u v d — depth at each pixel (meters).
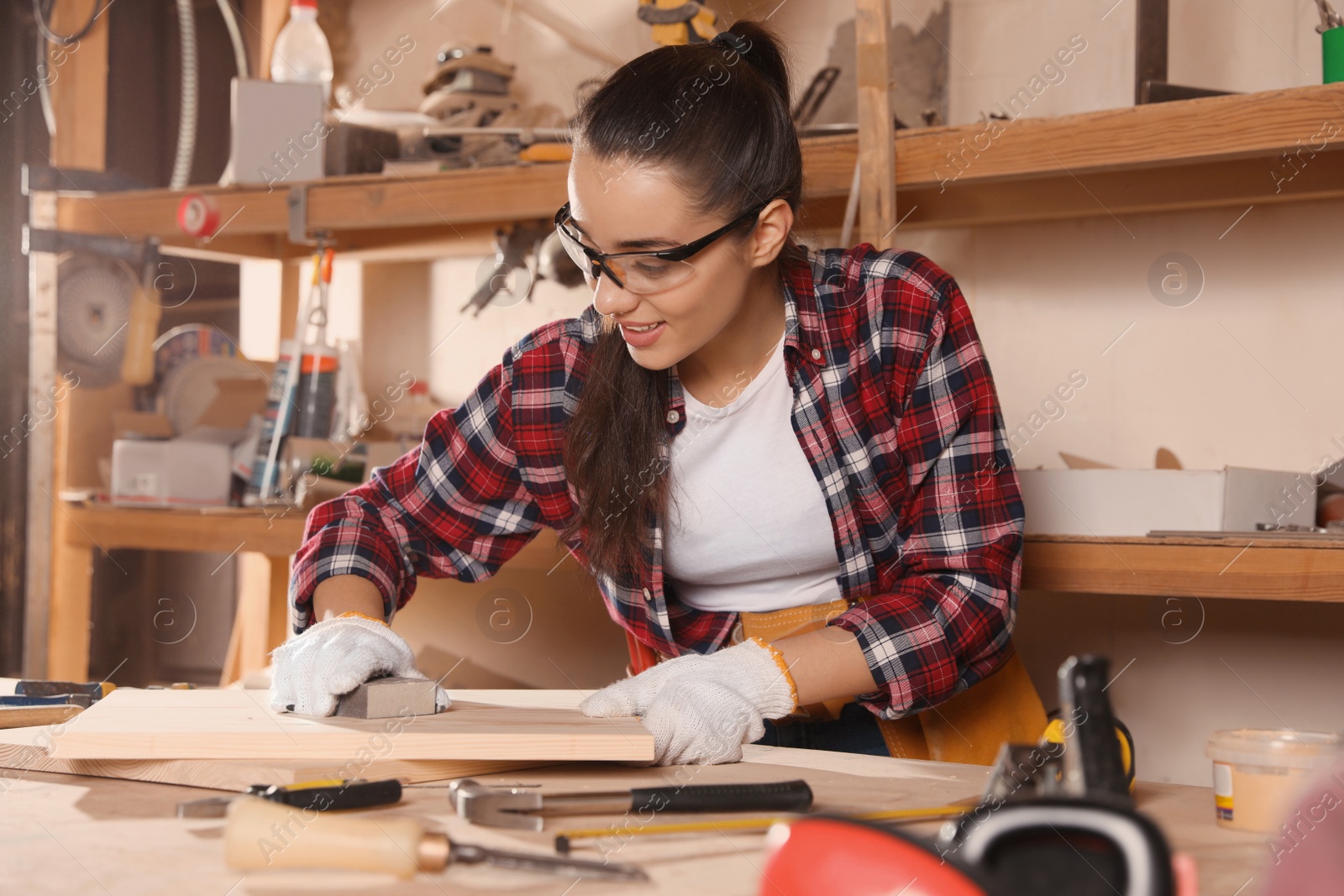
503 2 2.40
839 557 1.14
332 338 2.57
